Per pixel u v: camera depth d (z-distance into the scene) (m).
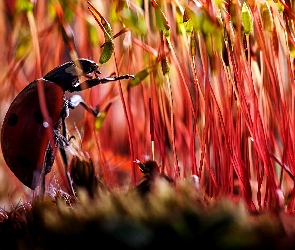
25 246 0.06
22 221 0.06
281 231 0.06
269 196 0.06
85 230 0.06
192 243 0.06
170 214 0.06
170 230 0.06
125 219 0.06
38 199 0.06
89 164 0.06
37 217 0.06
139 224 0.06
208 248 0.06
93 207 0.06
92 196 0.06
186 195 0.06
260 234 0.06
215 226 0.06
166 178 0.06
